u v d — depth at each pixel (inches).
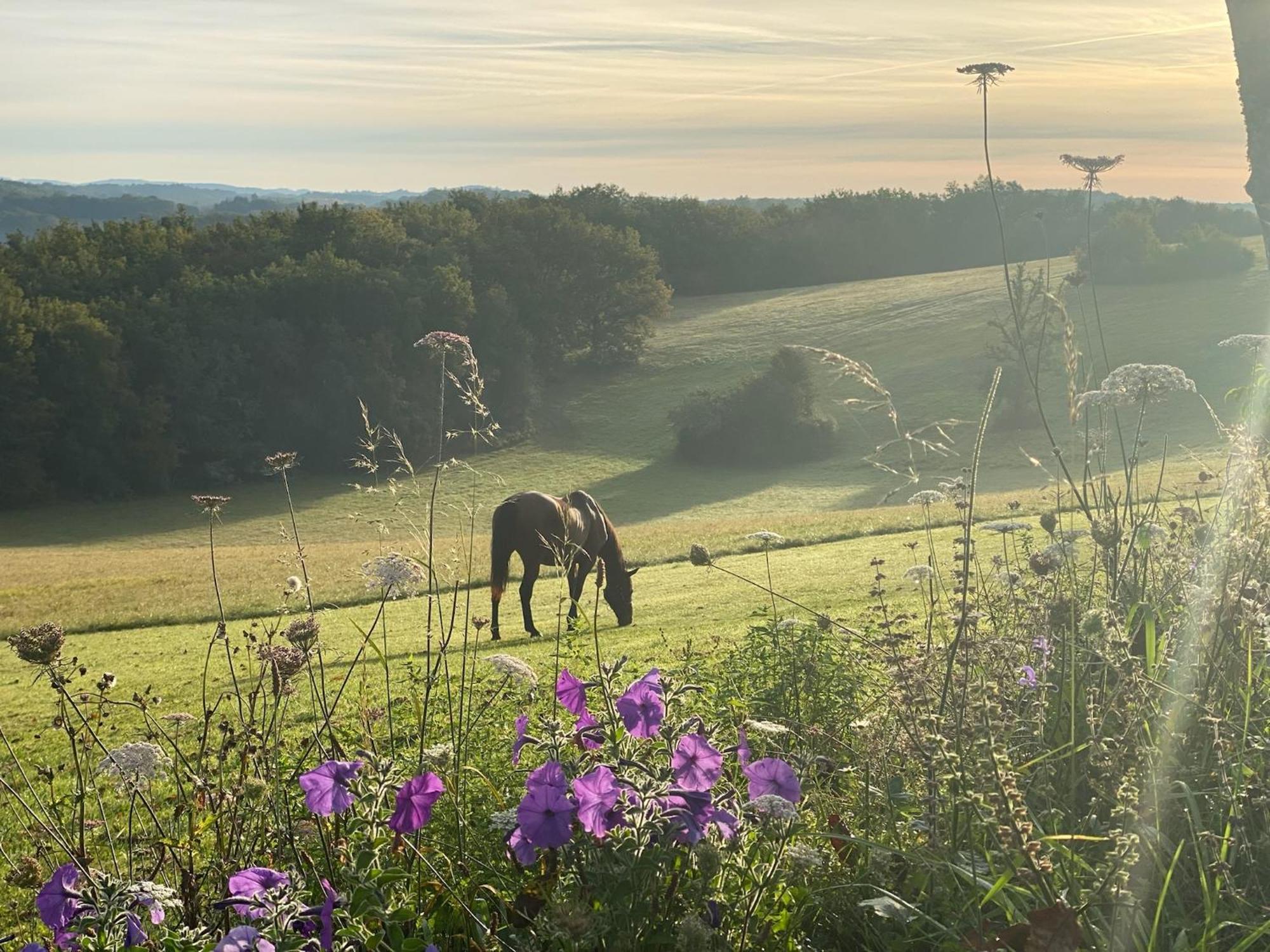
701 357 4443.9
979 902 127.4
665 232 6053.2
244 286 3555.6
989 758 127.5
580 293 4384.8
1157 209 4119.1
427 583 175.2
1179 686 153.0
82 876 123.4
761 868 124.6
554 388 4207.7
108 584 1352.1
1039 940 112.0
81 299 3599.9
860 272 6254.9
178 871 149.6
